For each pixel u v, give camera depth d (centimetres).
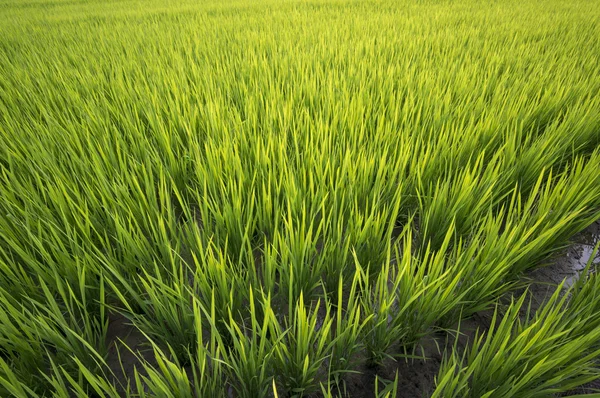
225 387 135
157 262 167
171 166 220
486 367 120
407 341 146
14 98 337
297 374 124
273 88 311
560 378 107
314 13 781
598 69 358
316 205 185
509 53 417
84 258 145
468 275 146
